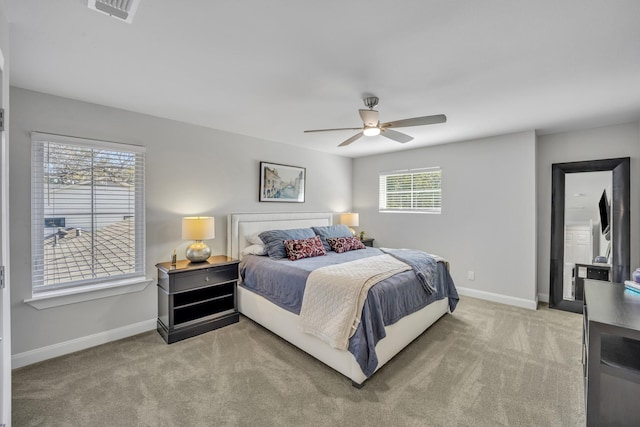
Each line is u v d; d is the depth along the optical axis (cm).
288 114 302
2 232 142
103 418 177
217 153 360
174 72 210
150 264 305
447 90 238
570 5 138
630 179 323
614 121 320
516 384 211
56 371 227
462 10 142
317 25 155
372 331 212
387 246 505
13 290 232
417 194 470
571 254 357
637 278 199
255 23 153
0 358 139
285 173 437
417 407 188
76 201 262
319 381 215
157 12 144
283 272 285
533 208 360
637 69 201
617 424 147
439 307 324
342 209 536
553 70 204
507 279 381
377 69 204
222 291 340
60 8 142
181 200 329
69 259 259
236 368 232
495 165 387
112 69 205
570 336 286
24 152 235
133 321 294
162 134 313
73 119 259
